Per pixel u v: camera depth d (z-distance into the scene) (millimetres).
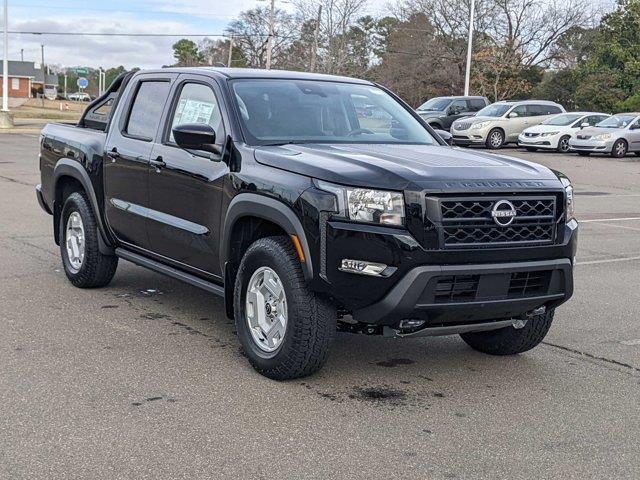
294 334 4930
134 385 5004
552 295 5148
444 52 58375
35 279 7859
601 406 4988
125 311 6789
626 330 6855
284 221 4938
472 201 4773
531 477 3934
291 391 5008
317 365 5051
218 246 5621
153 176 6309
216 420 4488
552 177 5207
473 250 4758
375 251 4621
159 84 6727
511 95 57312
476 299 4828
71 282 7621
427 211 4648
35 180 16766
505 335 5816
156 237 6363
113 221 6949
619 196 18266
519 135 31953
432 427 4527
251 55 71938
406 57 60844
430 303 4695
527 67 57750
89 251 7262
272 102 6000
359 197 4676
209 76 6156
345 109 6285
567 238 5141
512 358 5953
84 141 7309
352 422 4547
